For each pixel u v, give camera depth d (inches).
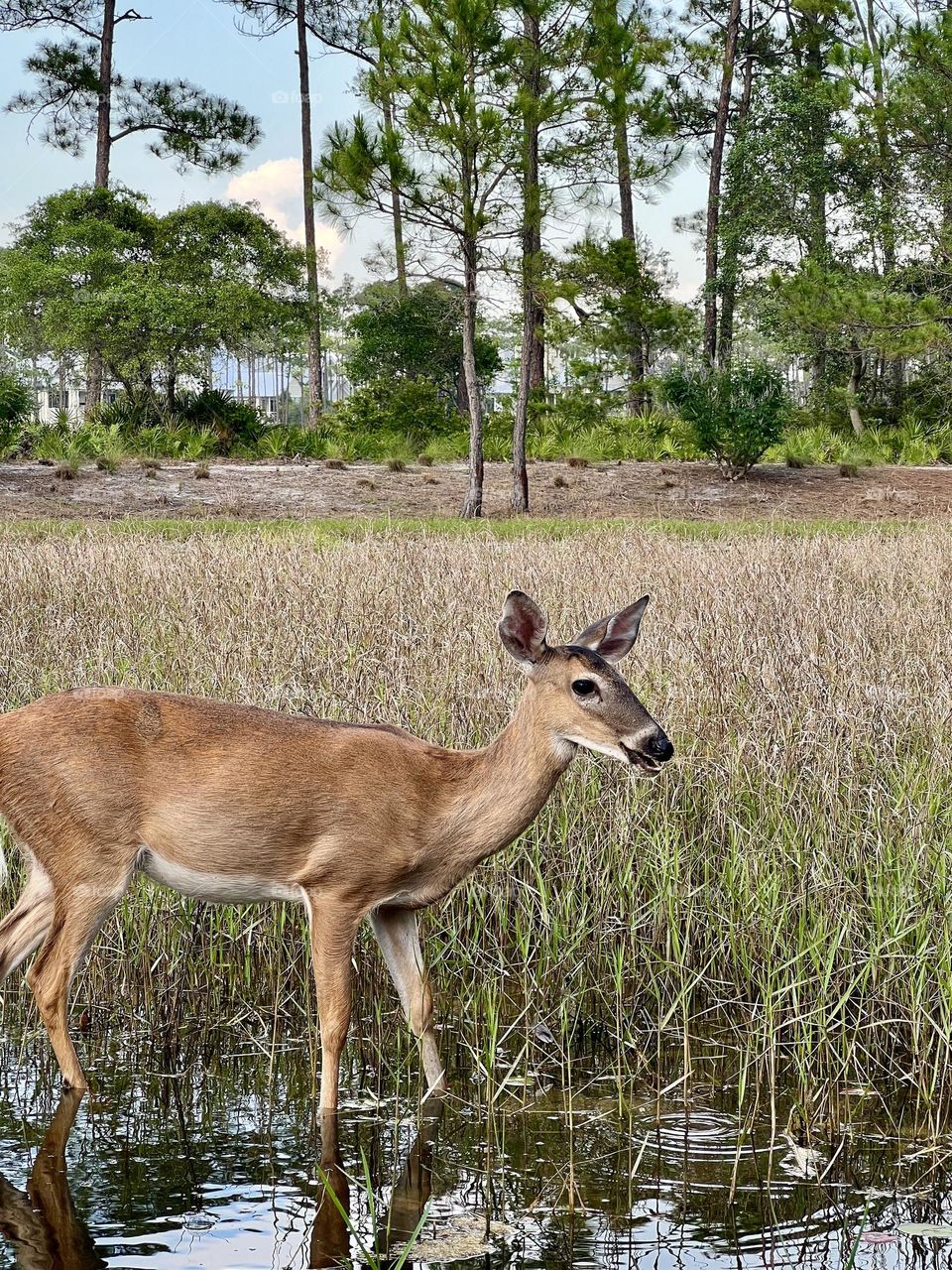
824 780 250.1
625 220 1598.2
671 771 260.7
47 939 183.2
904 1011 199.8
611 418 1374.3
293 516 949.8
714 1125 178.7
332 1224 153.7
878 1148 173.2
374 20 874.1
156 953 216.5
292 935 218.7
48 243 1321.4
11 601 412.5
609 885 228.7
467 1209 157.6
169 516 930.1
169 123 1494.8
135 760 180.9
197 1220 154.1
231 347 1315.2
